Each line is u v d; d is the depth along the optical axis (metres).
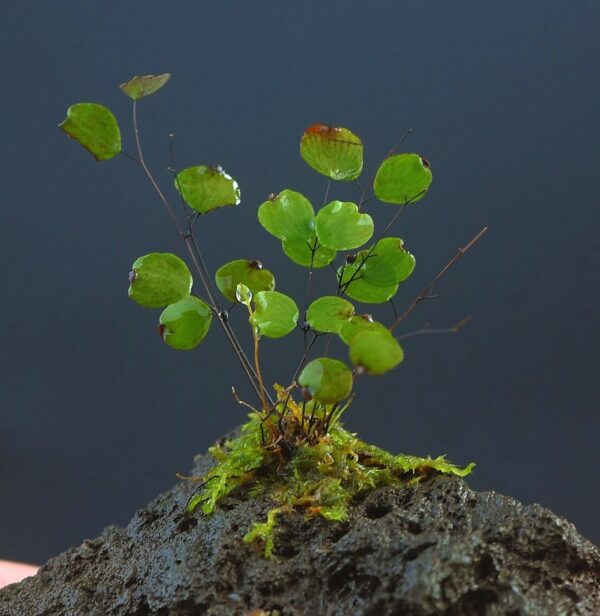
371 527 0.27
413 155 0.28
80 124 0.28
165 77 0.28
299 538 0.28
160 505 0.30
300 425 0.29
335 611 0.27
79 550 0.30
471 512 0.27
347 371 0.27
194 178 0.28
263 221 0.29
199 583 0.27
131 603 0.28
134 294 0.28
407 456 0.29
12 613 0.29
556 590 0.27
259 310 0.29
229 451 0.31
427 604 0.26
